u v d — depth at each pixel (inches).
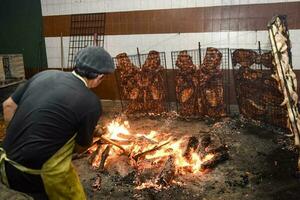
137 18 309.3
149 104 289.7
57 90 106.0
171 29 301.9
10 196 174.6
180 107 282.2
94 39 311.9
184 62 267.6
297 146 189.2
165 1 296.4
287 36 216.4
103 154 200.8
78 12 327.0
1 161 112.0
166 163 183.6
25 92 112.2
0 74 311.4
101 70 107.9
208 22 289.9
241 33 284.2
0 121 276.8
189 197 164.6
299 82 279.4
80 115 106.1
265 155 206.4
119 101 337.7
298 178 177.3
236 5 279.0
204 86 268.2
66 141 108.3
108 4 314.8
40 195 117.9
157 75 281.6
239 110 275.3
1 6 346.9
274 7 270.7
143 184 177.8
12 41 357.4
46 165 107.0
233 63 261.4
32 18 343.0
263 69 259.4
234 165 195.3
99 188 176.2
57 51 344.5
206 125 264.4
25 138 105.2
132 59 320.2
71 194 117.3
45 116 103.7
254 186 172.2
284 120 233.6
